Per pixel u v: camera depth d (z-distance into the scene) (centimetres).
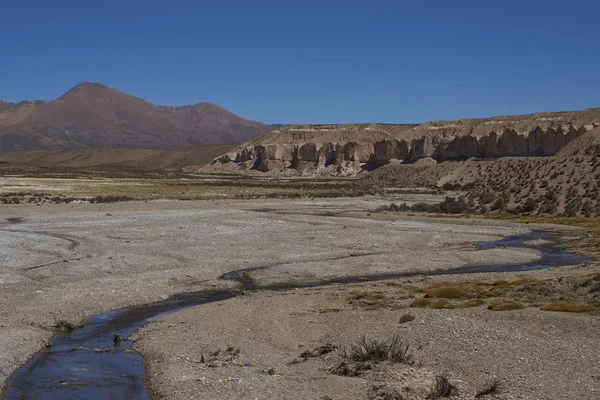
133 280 3516
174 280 3581
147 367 2003
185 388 1748
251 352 2144
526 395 1622
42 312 2727
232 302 3008
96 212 7756
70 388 1803
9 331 2369
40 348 2227
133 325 2614
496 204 8862
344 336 2327
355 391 1727
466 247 5381
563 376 1761
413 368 1919
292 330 2445
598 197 8169
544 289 3109
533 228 6931
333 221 7125
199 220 6875
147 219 6919
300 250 4822
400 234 5947
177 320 2636
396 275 4034
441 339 2191
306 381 1816
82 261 4034
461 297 3044
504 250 5091
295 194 12500
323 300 3045
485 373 1827
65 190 12019
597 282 3219
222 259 4341
